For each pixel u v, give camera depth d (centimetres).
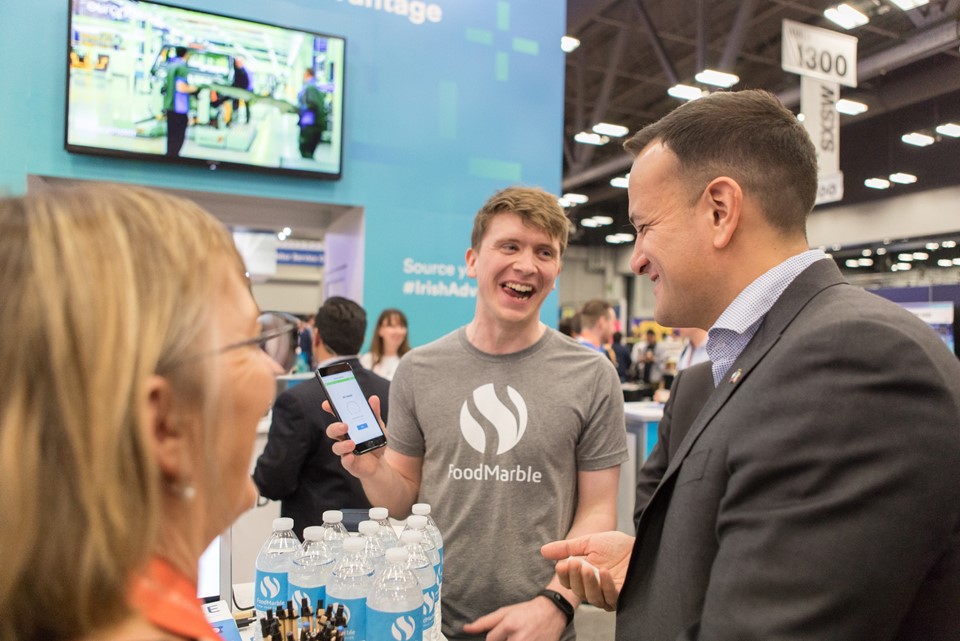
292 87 420
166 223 39
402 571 88
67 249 34
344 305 245
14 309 33
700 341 404
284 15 426
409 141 466
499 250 139
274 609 92
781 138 82
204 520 40
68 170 378
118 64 377
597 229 1922
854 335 64
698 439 78
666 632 76
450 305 482
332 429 118
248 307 45
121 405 33
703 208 84
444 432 139
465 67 480
